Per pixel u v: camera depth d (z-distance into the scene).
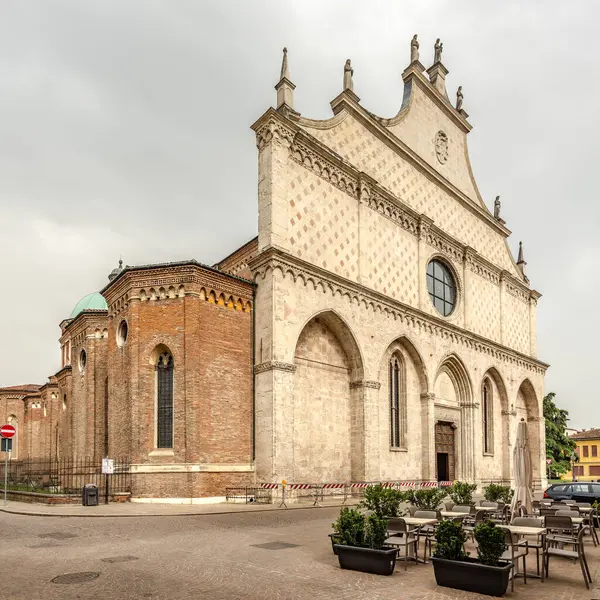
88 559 14.24
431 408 40.25
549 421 68.69
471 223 50.75
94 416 37.34
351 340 34.78
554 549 15.39
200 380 28.56
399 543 14.17
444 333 43.28
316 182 34.44
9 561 14.05
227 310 30.50
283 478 29.09
